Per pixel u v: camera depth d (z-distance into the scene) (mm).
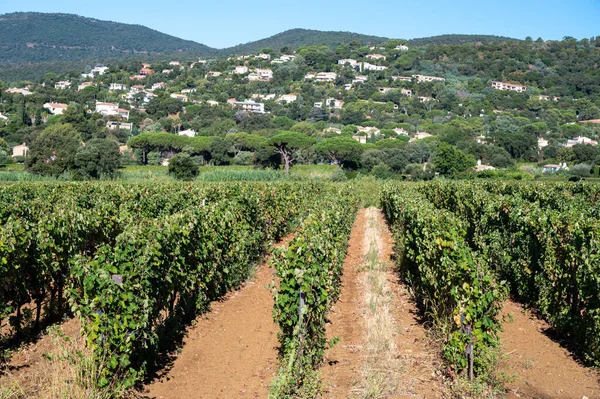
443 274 8094
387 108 146625
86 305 6488
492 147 86938
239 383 7152
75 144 55094
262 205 15844
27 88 196500
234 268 11812
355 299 10938
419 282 10422
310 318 7438
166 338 8359
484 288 7074
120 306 6602
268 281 12656
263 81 191875
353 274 13406
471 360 6867
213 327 9344
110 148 55656
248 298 11195
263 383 7145
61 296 9297
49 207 13797
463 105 147875
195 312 9812
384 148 75062
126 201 16719
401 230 15109
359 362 7566
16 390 6461
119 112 139625
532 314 10141
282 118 118188
